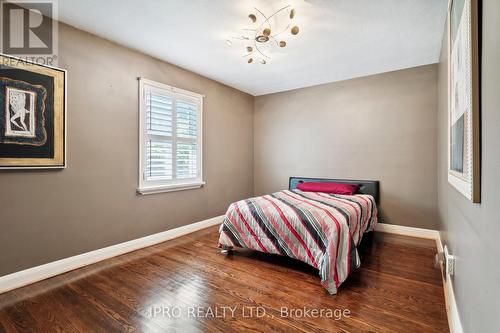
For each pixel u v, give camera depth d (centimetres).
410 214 365
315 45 295
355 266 219
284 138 477
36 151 227
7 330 162
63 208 246
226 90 446
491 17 80
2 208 211
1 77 208
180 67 362
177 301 194
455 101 147
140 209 314
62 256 246
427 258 276
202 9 226
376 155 389
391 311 180
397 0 211
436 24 248
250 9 226
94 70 269
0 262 210
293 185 456
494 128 78
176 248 311
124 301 194
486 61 86
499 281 75
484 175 91
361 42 286
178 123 359
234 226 284
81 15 234
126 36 274
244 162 489
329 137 430
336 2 214
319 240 226
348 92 412
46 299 197
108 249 281
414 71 360
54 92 238
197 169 389
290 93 471
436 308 183
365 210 302
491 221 83
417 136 359
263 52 313
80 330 162
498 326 76
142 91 312
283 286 216
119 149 291
